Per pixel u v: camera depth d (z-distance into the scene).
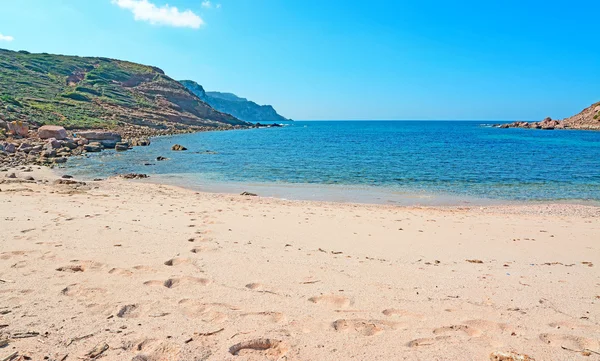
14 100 44.88
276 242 7.06
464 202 14.30
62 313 3.83
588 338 3.56
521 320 3.97
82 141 33.75
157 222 8.26
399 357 3.17
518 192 16.50
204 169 23.38
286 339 3.44
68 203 10.23
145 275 5.01
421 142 52.88
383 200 14.55
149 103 78.94
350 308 4.20
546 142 53.25
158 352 3.17
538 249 7.24
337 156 32.03
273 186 17.70
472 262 6.25
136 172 21.56
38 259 5.48
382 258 6.30
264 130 95.75
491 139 61.34
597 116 99.94
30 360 2.99
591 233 8.74
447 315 4.07
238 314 3.94
